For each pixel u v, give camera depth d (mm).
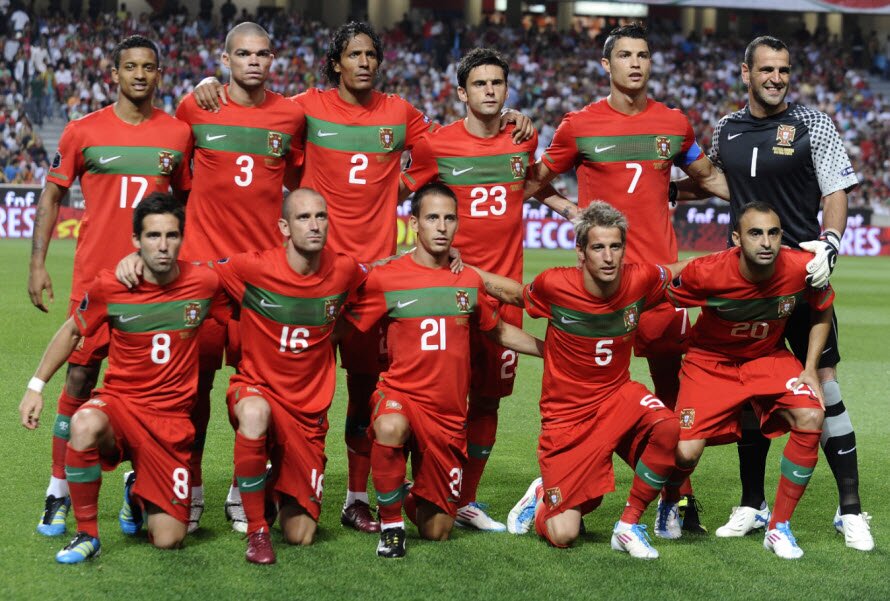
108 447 5137
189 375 5348
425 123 6465
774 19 45812
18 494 6039
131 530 5461
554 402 5656
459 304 5508
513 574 4957
